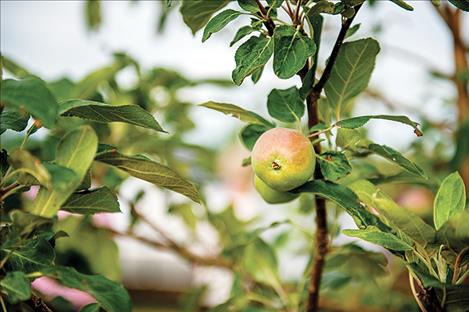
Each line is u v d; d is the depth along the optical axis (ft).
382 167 8.36
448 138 9.34
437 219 4.76
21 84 3.69
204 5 5.21
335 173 4.90
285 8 4.75
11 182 4.30
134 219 8.60
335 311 8.77
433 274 4.53
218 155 10.33
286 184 4.82
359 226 4.72
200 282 9.57
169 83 9.21
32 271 4.26
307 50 4.42
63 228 8.43
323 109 5.92
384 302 8.77
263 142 4.87
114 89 9.18
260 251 7.86
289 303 7.48
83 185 4.39
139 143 8.66
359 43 5.19
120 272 8.92
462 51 8.39
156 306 11.96
